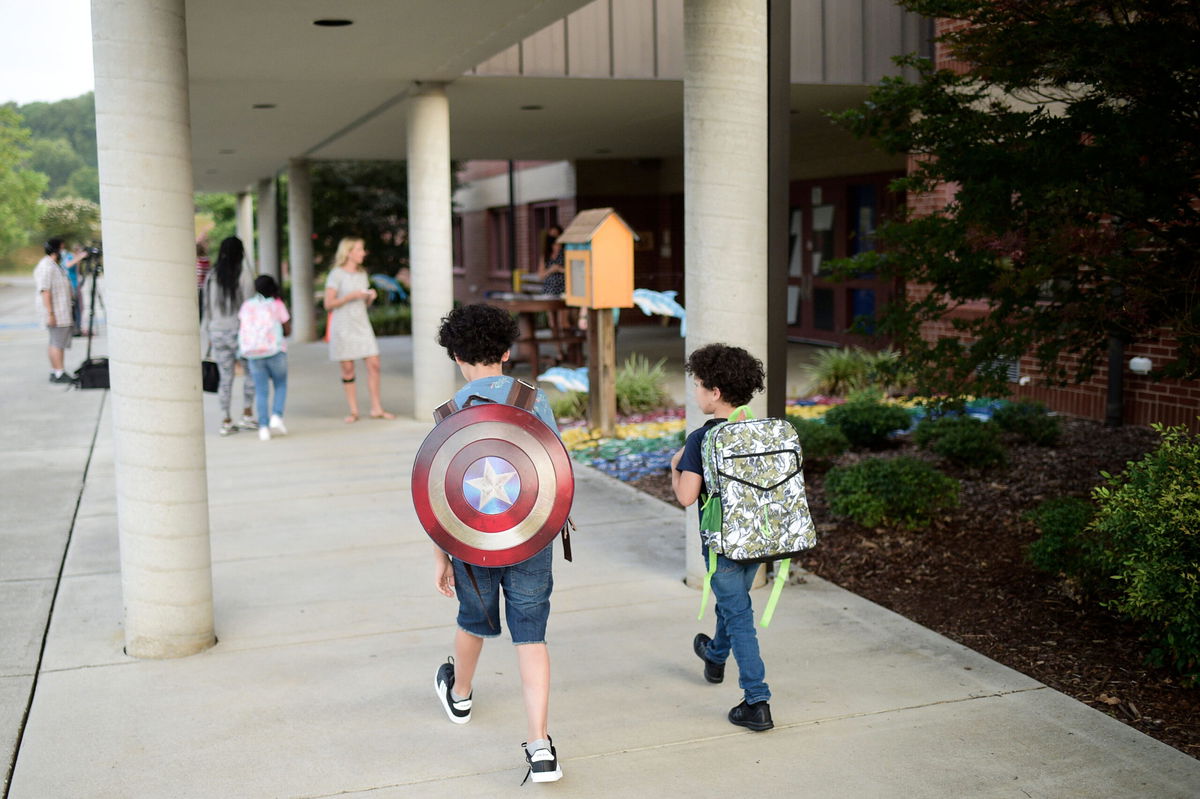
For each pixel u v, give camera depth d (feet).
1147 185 17.42
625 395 37.27
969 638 16.37
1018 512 22.52
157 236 15.14
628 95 39.27
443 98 34.14
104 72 14.84
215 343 33.37
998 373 20.15
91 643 16.48
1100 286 18.49
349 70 31.73
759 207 17.70
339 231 85.71
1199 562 13.53
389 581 19.36
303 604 18.17
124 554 15.84
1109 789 11.78
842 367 39.58
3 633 16.93
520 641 12.14
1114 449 28.32
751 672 13.19
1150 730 13.24
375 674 15.24
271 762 12.66
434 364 35.32
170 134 15.11
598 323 32.65
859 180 52.29
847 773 12.21
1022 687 14.47
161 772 12.44
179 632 15.90
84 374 44.19
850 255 53.62
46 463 30.09
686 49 17.51
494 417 11.86
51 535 22.75
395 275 88.74
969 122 19.81
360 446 31.53
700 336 17.92
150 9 14.76
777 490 12.75
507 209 87.76
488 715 13.88
